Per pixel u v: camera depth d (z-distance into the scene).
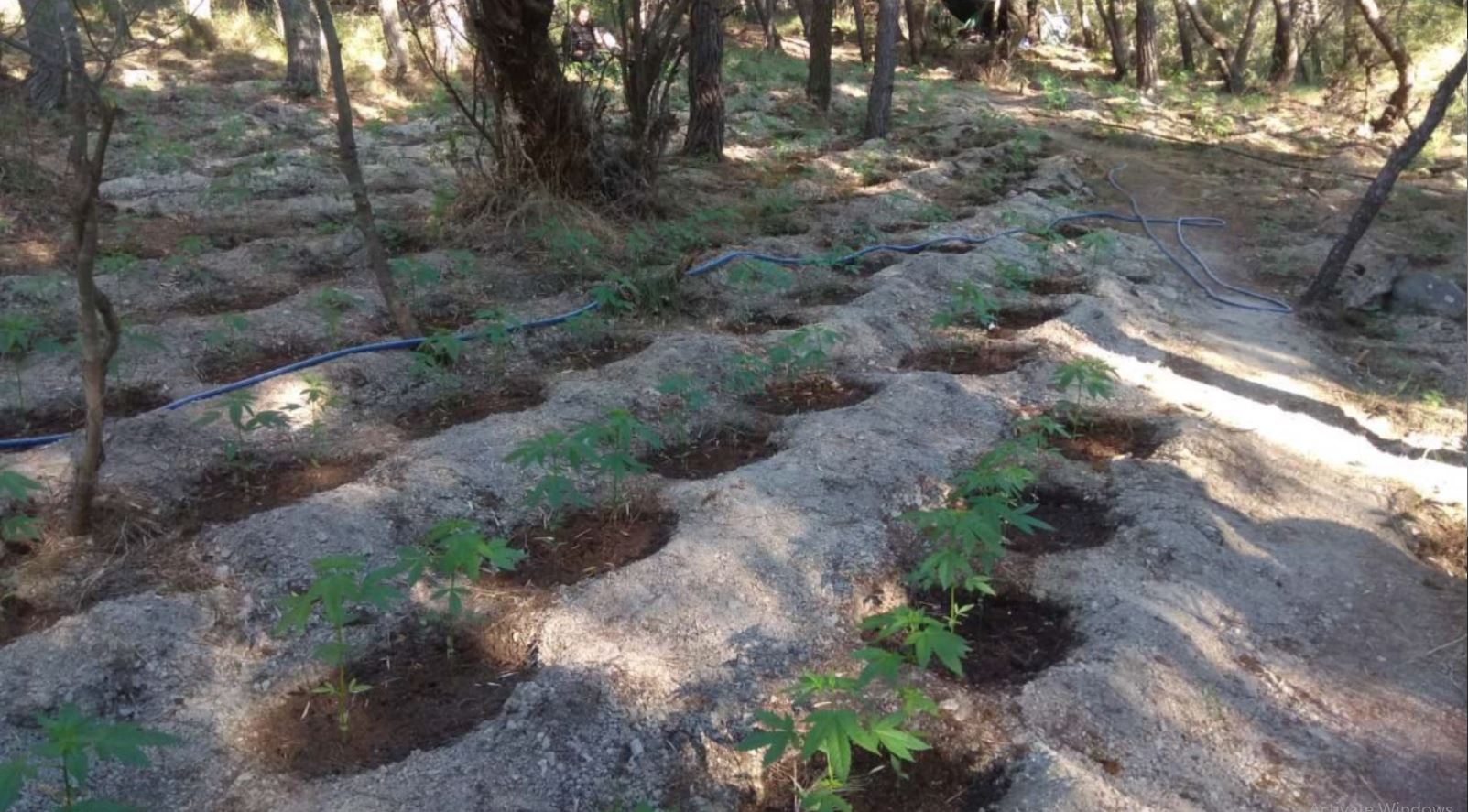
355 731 3.17
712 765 3.06
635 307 6.39
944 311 6.57
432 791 2.87
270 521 3.97
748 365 5.38
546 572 3.93
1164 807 2.90
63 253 7.10
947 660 2.77
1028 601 3.87
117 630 3.41
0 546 3.81
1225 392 5.62
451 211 7.79
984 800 2.97
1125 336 6.36
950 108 15.17
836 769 2.44
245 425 4.29
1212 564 4.00
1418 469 4.95
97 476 4.05
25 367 5.39
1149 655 3.46
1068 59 24.98
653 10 8.76
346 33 16.45
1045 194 10.16
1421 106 15.92
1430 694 3.49
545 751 3.03
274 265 7.04
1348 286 7.77
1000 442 4.89
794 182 10.05
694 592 3.70
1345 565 4.13
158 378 5.31
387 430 4.97
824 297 6.98
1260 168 12.07
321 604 3.63
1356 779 3.09
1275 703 3.38
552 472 4.36
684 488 4.38
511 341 5.80
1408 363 6.40
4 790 2.23
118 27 3.62
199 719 3.19
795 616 3.66
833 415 5.02
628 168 8.19
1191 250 8.67
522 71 7.41
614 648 3.44
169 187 9.09
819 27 14.36
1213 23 24.02
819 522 4.12
